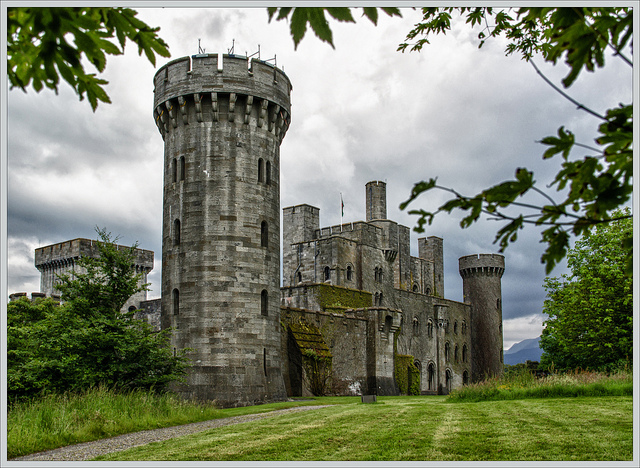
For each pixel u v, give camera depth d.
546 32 9.69
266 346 37.59
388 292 73.81
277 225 40.12
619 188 5.66
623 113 5.47
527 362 72.75
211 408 27.77
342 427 18.66
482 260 90.56
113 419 20.94
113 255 28.94
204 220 37.50
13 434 17.06
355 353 54.91
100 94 6.88
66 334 26.02
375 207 77.06
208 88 38.06
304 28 6.36
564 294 46.84
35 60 6.46
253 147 38.91
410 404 27.36
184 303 37.03
